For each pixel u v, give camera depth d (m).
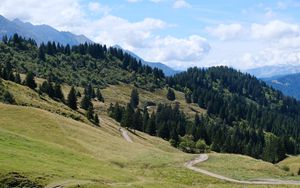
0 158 49.94
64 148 74.25
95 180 52.66
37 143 69.81
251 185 80.50
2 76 181.12
